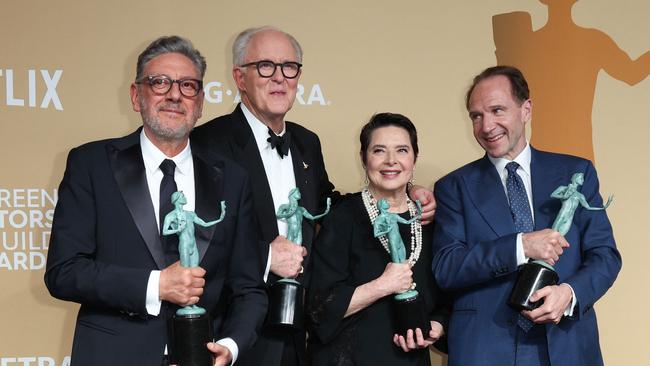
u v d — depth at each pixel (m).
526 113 3.17
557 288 2.87
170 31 3.86
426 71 4.05
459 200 3.21
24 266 3.75
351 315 3.13
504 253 2.94
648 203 4.09
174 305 2.66
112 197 2.66
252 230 2.91
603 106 4.11
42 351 3.76
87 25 3.80
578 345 3.01
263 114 3.27
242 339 2.70
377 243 3.19
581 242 3.10
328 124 3.98
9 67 3.74
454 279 3.05
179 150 2.80
